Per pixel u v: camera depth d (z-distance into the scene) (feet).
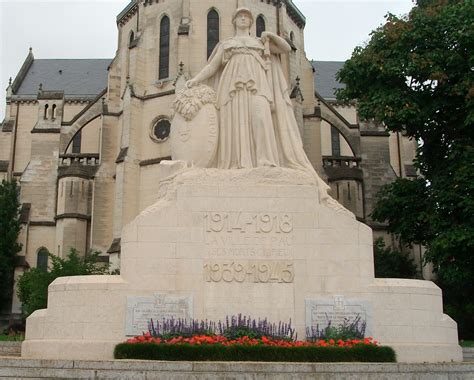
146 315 45.47
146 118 155.74
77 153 179.22
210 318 45.93
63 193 162.61
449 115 85.56
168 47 159.33
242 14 55.88
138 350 38.99
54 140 174.29
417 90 88.12
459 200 78.18
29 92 217.36
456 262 79.10
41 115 176.55
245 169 49.73
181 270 46.78
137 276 46.32
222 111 52.80
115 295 45.57
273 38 54.49
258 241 47.73
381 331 45.85
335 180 157.58
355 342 41.14
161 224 47.57
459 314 100.42
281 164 52.13
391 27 89.30
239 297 46.50
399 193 91.04
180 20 157.69
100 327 44.88
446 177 82.38
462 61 82.74
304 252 47.70
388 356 40.40
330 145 192.24
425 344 45.47
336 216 48.47
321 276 47.24
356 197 156.25
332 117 167.22
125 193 148.97
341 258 47.65
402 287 46.91
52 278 111.24
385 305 46.44
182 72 149.07
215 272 46.85
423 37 86.22
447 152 85.97
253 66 53.21
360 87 94.38
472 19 81.97
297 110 153.99
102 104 171.83
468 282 83.25
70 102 209.26
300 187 49.06
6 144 204.33
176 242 47.29
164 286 46.37
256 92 52.70
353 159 162.40
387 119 86.38
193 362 35.86
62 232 159.94
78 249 159.74
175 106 53.21
